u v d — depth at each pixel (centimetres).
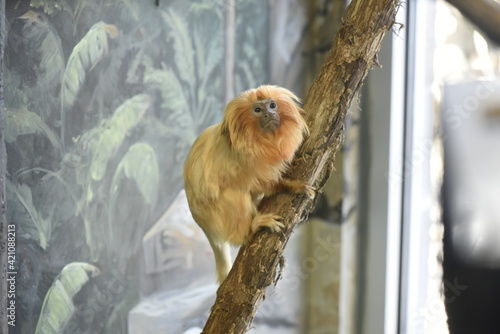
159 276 427
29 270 342
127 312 404
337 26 517
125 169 397
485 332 477
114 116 386
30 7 333
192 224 450
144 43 402
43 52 342
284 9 505
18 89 330
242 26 473
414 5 497
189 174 308
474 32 465
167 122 424
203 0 442
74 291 369
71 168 363
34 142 341
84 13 363
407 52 504
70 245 365
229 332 263
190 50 436
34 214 343
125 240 401
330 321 539
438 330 504
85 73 367
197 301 455
